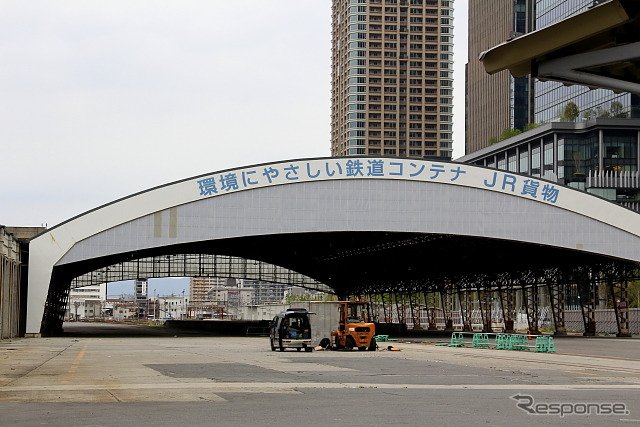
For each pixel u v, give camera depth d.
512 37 7.88
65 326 164.00
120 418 15.98
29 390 22.39
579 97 162.88
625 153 147.75
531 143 161.75
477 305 155.38
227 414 16.69
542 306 139.00
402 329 96.62
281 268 120.44
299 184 66.88
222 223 66.25
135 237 66.12
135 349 50.94
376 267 107.31
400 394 21.41
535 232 67.75
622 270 76.75
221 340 71.56
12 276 64.12
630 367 34.56
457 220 67.31
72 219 66.50
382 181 67.25
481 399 20.08
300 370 31.23
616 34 7.66
